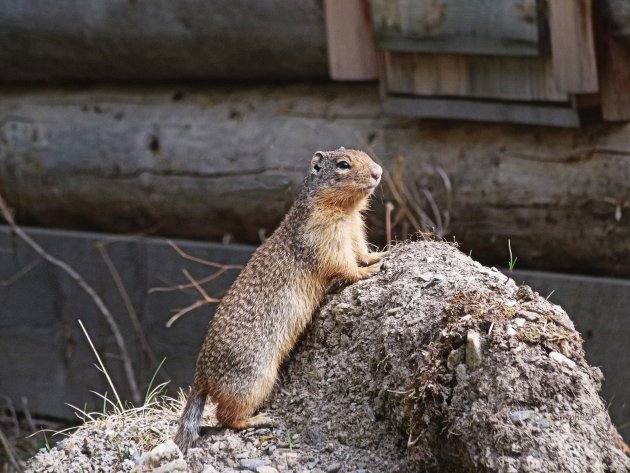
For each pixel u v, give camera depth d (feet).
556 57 32.14
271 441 24.91
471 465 20.79
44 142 43.52
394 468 22.93
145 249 42.63
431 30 34.22
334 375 25.25
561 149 34.19
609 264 34.47
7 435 45.32
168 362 43.19
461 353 21.54
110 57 41.78
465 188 35.73
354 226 27.63
